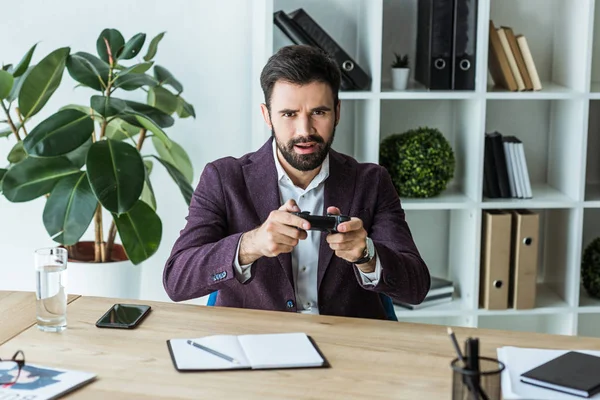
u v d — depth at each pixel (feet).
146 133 10.80
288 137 6.48
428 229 11.34
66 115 8.97
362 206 7.16
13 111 10.94
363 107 10.43
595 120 11.10
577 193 10.19
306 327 6.06
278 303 6.91
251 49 10.95
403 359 5.50
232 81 11.07
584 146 10.07
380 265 6.39
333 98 6.52
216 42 10.96
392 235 7.01
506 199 10.32
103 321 6.09
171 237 11.43
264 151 7.18
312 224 5.98
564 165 10.57
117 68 9.82
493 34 10.02
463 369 4.41
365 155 10.34
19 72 9.43
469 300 10.44
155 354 5.54
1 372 5.21
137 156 8.96
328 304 6.98
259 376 5.21
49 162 9.39
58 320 5.94
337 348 5.67
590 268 10.65
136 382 5.12
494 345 5.74
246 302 7.00
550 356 5.41
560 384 4.88
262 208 7.04
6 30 10.85
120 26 10.90
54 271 5.88
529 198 10.37
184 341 5.71
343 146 11.10
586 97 9.94
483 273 10.39
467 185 10.44
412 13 10.75
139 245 9.36
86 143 9.74
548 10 10.78
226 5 10.86
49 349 5.62
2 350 5.59
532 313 10.37
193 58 11.00
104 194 8.61
